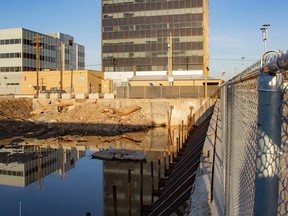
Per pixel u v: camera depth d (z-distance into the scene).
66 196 25.47
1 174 32.28
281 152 2.66
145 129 58.00
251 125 4.25
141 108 62.25
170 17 86.62
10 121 60.16
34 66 101.94
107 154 38.34
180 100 60.72
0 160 37.66
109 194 25.86
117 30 90.00
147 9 88.12
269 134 2.68
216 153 15.14
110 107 63.81
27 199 24.94
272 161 2.68
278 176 2.68
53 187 28.16
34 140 49.78
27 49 98.69
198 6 85.12
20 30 96.25
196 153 19.20
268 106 2.67
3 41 97.50
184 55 85.38
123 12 89.62
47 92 75.94
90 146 46.03
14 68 96.56
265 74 2.72
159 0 87.44
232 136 6.39
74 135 53.62
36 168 34.44
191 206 9.27
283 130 2.66
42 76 82.31
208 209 8.90
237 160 6.06
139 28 88.81
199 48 84.88
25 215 21.41
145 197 24.94
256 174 2.76
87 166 35.09
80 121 59.75
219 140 18.89
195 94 63.03
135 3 88.88
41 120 61.50
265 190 2.69
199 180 11.66
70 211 22.23
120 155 37.78
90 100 65.81
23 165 35.66
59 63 118.62
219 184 10.40
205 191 10.36
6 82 96.69
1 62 97.50
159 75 86.38
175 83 76.38
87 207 23.09
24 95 73.88
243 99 5.35
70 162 37.09
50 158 39.03
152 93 64.75
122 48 89.69
